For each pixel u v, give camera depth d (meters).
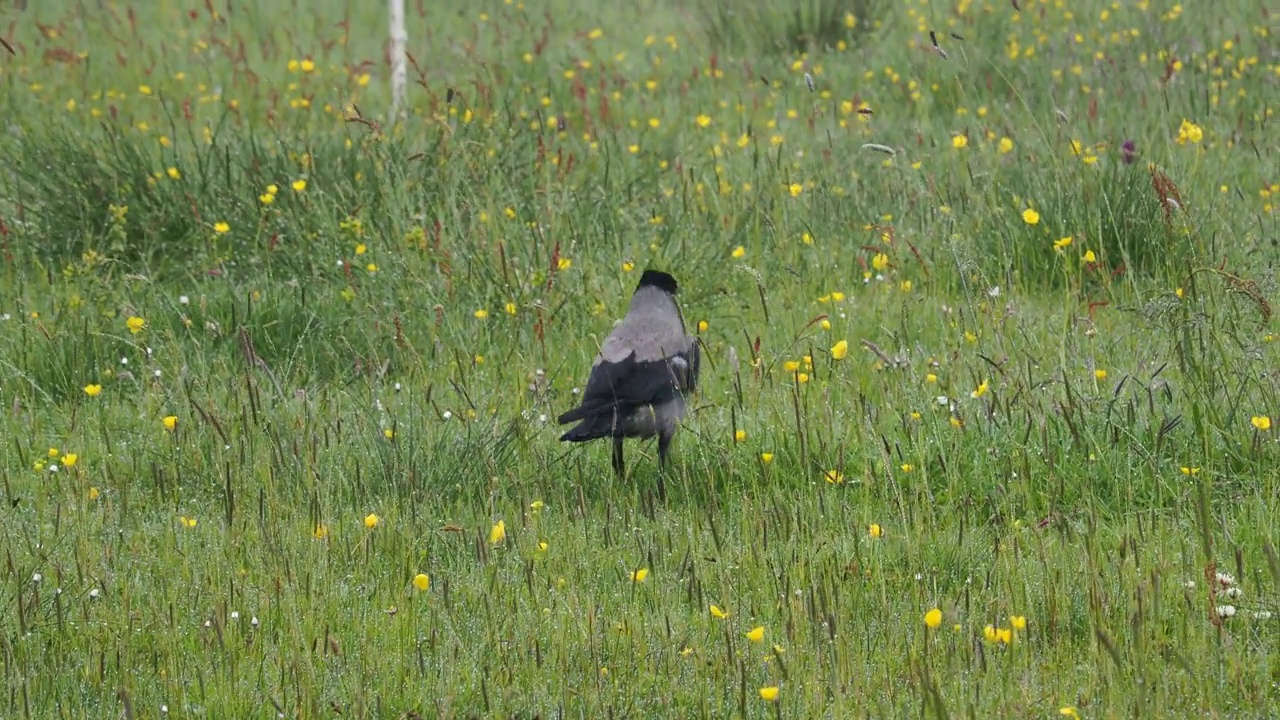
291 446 10.15
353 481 9.86
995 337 11.64
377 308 12.87
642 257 13.95
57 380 12.04
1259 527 8.55
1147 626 7.38
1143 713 6.52
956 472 9.43
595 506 9.62
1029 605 7.73
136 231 15.06
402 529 9.03
